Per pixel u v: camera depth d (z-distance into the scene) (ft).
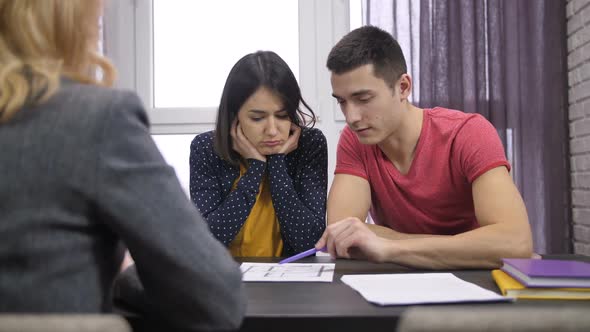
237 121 4.94
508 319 1.24
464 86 7.98
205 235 1.98
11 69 1.81
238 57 8.87
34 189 1.74
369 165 4.89
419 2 7.99
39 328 1.25
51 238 1.75
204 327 1.96
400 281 2.86
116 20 8.43
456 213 4.68
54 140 1.77
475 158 4.24
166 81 8.88
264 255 5.00
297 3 8.74
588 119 7.48
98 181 1.76
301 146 5.18
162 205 1.86
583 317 1.25
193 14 8.88
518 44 8.05
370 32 4.30
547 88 8.12
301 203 4.85
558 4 8.13
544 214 8.09
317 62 8.52
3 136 1.78
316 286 2.83
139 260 1.91
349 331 2.13
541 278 2.52
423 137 4.61
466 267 3.47
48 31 1.94
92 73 2.19
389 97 4.26
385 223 5.13
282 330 2.13
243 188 4.84
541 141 8.11
